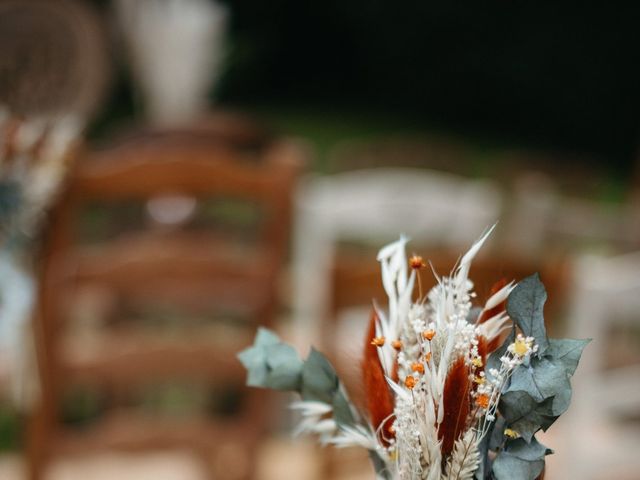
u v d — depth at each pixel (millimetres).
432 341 823
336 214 2879
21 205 1866
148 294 2764
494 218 3154
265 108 9555
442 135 9266
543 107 9297
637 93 8859
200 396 2957
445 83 9688
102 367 2014
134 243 2969
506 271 1719
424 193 3113
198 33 6492
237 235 3152
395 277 896
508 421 817
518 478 813
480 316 848
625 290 1818
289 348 973
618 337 2715
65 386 2004
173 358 2045
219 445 2148
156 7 6508
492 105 9555
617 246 3289
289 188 2031
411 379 808
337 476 2041
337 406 943
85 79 2420
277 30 9938
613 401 1986
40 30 2385
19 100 2322
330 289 1816
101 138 6914
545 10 9047
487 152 8828
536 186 3617
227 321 2797
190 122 3264
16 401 2152
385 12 9648
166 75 6523
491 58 9359
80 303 2758
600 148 9133
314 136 8664
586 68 8984
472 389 819
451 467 802
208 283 2068
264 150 3131
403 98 9930
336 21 9859
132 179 1967
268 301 2082
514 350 805
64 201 1942
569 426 2051
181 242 2924
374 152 4352
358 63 10008
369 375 879
